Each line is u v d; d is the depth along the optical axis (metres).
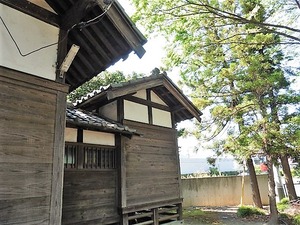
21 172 2.57
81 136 5.16
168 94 7.71
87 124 4.78
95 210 5.11
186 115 8.59
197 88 9.75
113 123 5.95
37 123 2.80
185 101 7.82
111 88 5.69
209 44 5.75
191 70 7.05
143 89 6.62
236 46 7.07
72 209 4.71
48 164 2.81
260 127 7.81
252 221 8.70
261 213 9.58
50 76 3.05
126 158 6.01
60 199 2.84
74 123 4.57
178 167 7.73
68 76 4.58
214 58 7.01
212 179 13.84
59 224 2.77
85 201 4.97
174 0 4.60
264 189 13.70
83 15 3.12
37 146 2.75
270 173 8.16
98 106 6.94
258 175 13.89
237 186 14.02
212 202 13.52
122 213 5.52
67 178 4.75
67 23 3.23
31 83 2.84
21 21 2.91
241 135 8.08
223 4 6.59
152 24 4.75
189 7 4.82
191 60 6.41
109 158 5.74
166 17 4.74
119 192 5.65
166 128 7.66
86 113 6.09
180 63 5.73
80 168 5.02
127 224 5.63
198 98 9.84
